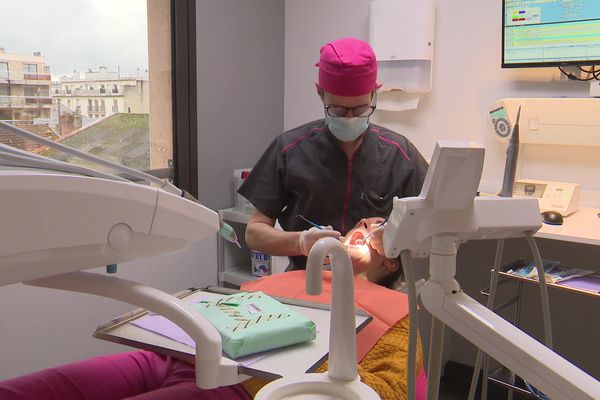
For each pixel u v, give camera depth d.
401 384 1.00
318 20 2.98
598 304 2.35
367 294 1.29
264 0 2.96
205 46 2.66
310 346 0.93
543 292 0.75
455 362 2.69
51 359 2.16
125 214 0.63
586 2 2.07
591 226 1.99
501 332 0.57
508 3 2.24
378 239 1.39
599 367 2.39
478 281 2.60
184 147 2.61
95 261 0.63
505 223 0.65
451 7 2.53
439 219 0.62
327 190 1.74
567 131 2.22
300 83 3.12
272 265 2.67
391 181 1.74
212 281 2.83
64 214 0.58
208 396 0.93
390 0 2.54
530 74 2.37
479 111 2.53
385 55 2.59
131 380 1.07
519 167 2.44
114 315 2.36
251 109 2.98
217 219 0.77
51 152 1.90
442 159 0.58
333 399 0.64
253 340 0.88
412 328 0.62
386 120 2.79
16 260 0.56
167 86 2.58
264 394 0.63
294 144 1.80
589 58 2.12
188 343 0.93
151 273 2.48
